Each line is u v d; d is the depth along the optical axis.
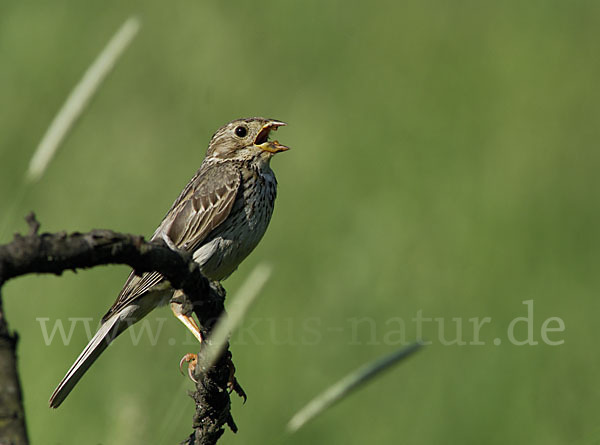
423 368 10.94
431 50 17.09
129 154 14.48
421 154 14.44
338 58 16.91
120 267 11.62
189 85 15.91
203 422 5.02
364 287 11.84
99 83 4.73
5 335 2.73
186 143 14.86
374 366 4.36
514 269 12.30
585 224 13.12
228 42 16.88
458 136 14.80
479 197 13.36
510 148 14.55
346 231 12.92
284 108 15.66
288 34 17.25
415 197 13.50
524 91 15.88
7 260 3.03
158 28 17.16
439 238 12.69
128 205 13.66
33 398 9.44
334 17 17.83
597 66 16.41
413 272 12.14
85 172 14.20
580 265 12.47
